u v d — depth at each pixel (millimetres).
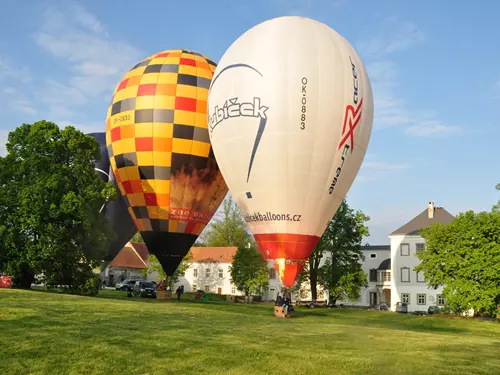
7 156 32906
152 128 33062
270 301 64375
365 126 24188
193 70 34844
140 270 78750
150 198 33438
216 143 24922
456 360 13875
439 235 43125
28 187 31359
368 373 12094
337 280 51250
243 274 58938
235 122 23562
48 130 33438
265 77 23078
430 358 13953
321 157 22812
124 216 41719
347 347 15078
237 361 12648
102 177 43531
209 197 34281
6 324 15539
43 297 23734
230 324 19234
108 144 35500
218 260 76125
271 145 22688
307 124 22609
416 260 65812
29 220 30812
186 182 33344
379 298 75750
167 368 11938
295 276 23422
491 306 40000
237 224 85812
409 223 68500
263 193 23203
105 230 34562
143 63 35750
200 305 34594
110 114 35156
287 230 23234
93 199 32969
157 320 18734
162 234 33688
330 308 49094
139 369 11828
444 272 43000
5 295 23031
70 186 32469
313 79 22891
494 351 15992
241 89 23531
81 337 14320
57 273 32219
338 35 24969
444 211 68688
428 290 64875
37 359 12117
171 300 40531
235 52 24734
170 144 33031
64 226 31891
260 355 13258
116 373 11539
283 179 22781
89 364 12000
